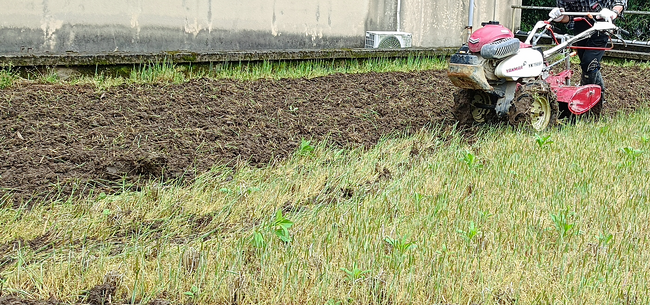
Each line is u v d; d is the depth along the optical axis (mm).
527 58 7258
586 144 6898
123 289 3615
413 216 4719
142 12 9883
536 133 7410
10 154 5691
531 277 3781
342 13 12352
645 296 3625
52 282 3635
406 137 7395
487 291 3648
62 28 9195
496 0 15227
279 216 4211
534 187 5402
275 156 6418
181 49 10367
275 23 11406
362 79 10266
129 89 8172
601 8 8508
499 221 4664
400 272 3795
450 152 6543
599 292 3680
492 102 7645
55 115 6824
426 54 12461
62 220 4582
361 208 4879
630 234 4457
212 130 6898
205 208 4961
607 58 14469
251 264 3895
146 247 4148
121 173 5500
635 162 6223
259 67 10289
